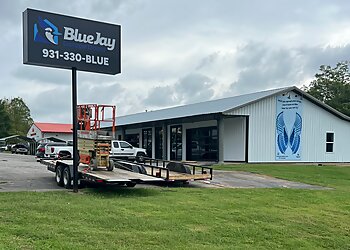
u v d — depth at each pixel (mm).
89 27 12719
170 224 8438
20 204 9531
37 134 67625
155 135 37094
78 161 13562
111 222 8250
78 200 10609
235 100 30688
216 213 9852
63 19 12266
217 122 27219
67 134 67062
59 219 8211
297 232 8766
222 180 17547
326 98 61406
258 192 13844
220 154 26156
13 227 7332
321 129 29891
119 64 13289
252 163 26734
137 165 15320
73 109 12414
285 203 11938
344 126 30938
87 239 6898
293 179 18891
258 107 27312
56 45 12172
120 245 6742
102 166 13992
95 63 12852
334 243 8242
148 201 10977
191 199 11672
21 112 101875
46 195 11297
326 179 19547
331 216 10492
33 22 11836
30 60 11758
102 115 15250
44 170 19656
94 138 14008
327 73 62938
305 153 29109
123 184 13906
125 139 41469
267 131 27625
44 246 6270
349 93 59000
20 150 51125
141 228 7977
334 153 30406
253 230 8531
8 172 18250
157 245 6949
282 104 28297
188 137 32562
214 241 7543
